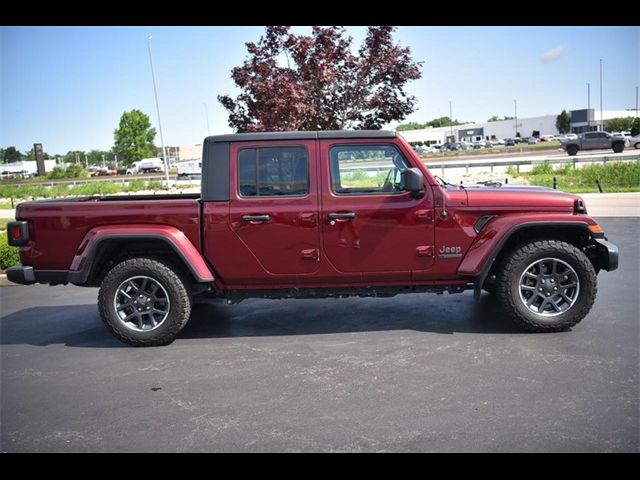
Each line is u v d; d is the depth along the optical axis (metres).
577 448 3.45
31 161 104.19
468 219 5.63
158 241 5.78
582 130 94.19
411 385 4.47
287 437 3.72
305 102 11.20
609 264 5.52
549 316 5.57
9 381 4.95
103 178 56.59
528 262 5.52
